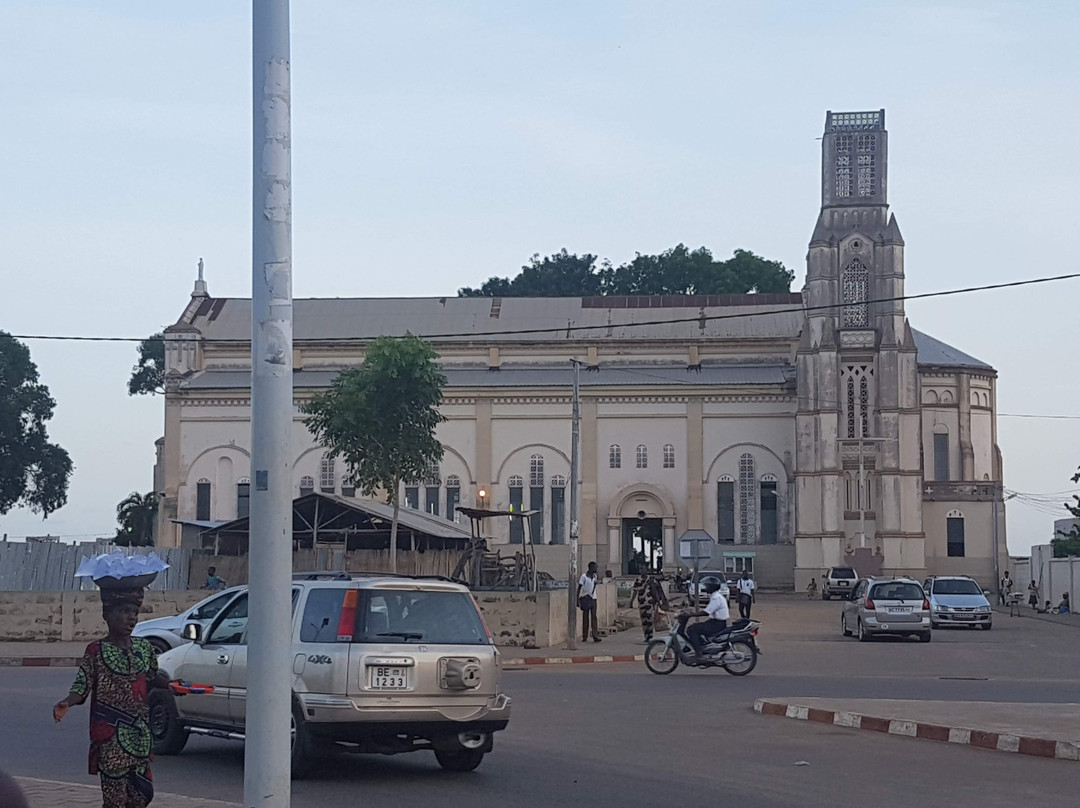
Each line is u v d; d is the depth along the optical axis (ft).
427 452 168.86
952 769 45.11
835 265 248.93
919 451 245.45
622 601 185.57
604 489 253.44
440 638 43.37
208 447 256.32
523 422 255.91
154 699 48.96
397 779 42.96
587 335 267.39
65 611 111.86
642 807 37.76
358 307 279.08
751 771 44.32
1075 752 47.14
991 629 152.66
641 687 75.61
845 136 252.21
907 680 83.05
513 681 79.66
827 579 224.53
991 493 257.55
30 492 292.40
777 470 250.37
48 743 50.16
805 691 73.56
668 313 273.13
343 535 162.81
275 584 27.86
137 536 288.51
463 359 265.13
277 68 28.81
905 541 242.37
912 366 247.09
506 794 39.88
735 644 86.38
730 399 252.62
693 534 116.88
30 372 290.76
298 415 254.88
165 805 35.88
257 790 27.30
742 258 413.59
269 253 28.63
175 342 262.06
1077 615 189.57
